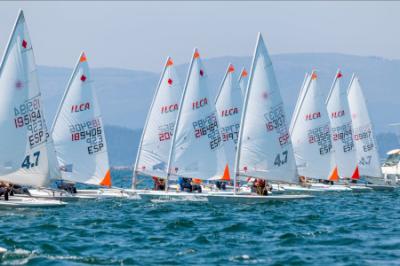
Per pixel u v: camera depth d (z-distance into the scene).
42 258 90.62
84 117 173.75
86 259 90.56
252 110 160.62
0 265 87.50
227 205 157.00
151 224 124.31
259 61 160.88
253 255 93.56
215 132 169.00
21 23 139.00
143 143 178.50
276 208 151.62
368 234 111.44
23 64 139.25
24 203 140.12
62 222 125.00
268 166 161.75
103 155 175.12
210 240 105.44
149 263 88.75
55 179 157.62
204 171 168.00
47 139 157.00
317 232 113.00
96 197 166.25
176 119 167.62
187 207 152.88
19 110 139.12
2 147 138.38
